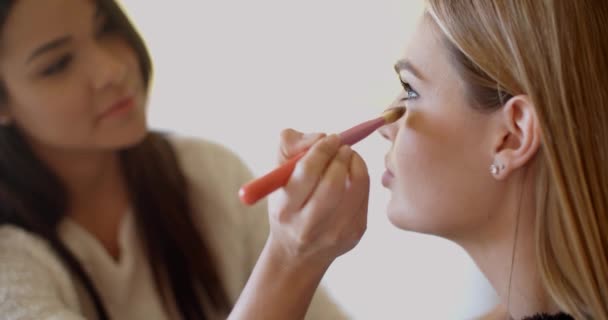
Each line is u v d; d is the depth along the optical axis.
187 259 0.88
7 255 0.74
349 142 0.54
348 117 1.24
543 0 0.48
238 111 1.26
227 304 0.92
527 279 0.57
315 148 0.49
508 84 0.51
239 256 0.93
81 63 0.74
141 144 0.89
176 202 0.89
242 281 0.95
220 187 0.94
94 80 0.75
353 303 1.25
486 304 1.08
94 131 0.78
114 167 0.88
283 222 0.51
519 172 0.54
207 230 0.92
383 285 1.23
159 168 0.89
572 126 0.48
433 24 0.56
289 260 0.55
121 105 0.79
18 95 0.74
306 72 1.24
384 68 1.19
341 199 0.50
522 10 0.48
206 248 0.90
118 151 0.87
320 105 1.25
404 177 0.59
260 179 0.48
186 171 0.94
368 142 1.17
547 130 0.49
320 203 0.49
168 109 1.25
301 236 0.50
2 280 0.72
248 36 1.22
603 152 0.49
